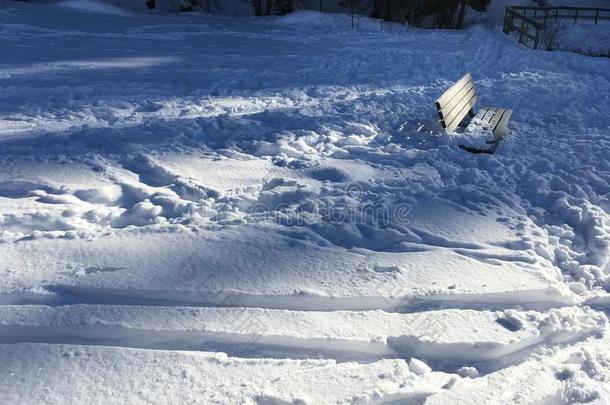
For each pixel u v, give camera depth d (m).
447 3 26.64
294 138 6.48
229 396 2.74
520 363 3.11
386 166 5.71
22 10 20.58
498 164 5.86
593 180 5.63
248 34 18.30
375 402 2.77
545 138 7.12
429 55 15.21
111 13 22.70
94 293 3.47
